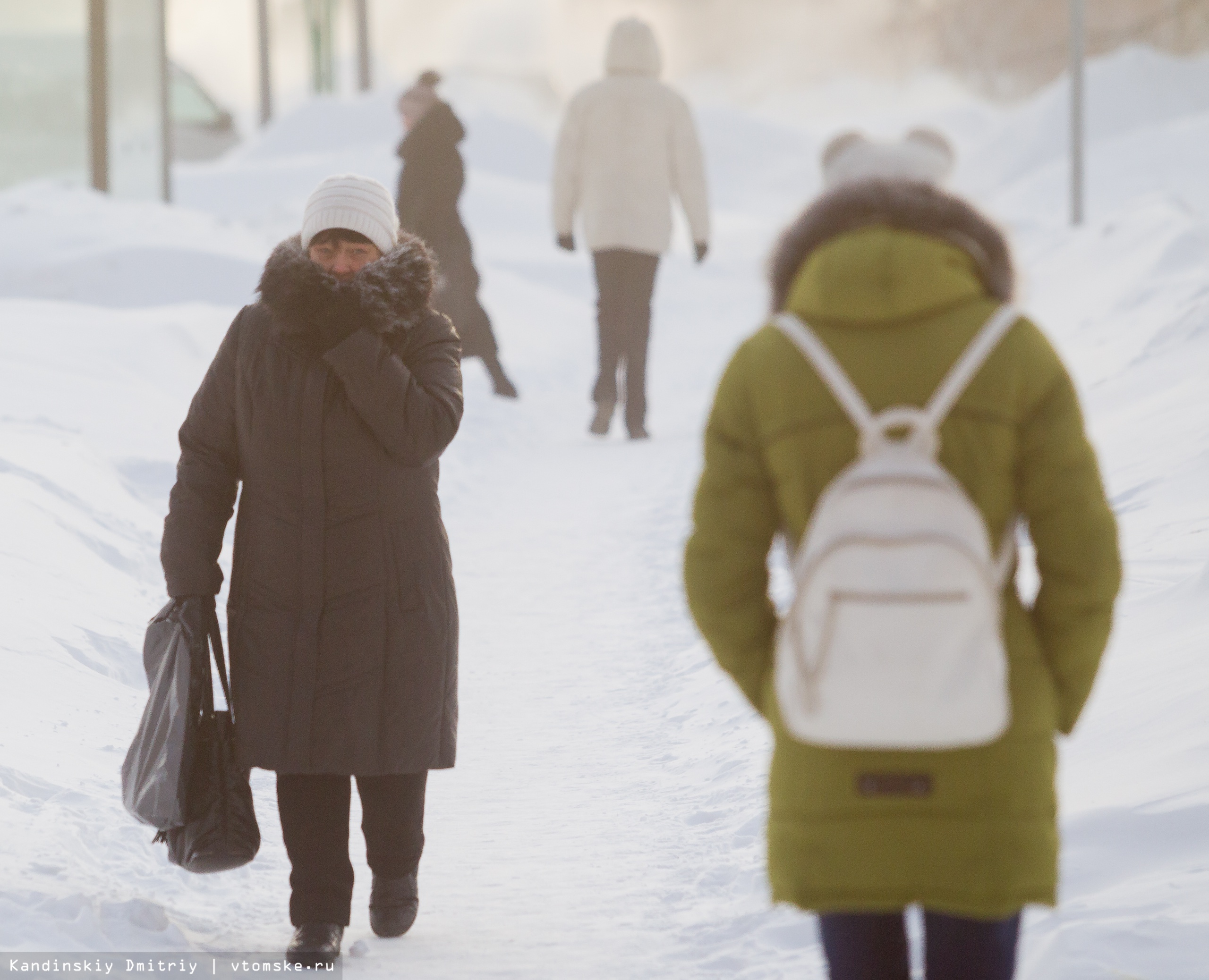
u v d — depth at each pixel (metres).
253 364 13.84
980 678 8.67
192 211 68.75
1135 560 22.62
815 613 8.79
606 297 45.09
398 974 13.47
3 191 69.38
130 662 22.36
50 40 70.62
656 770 20.06
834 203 9.70
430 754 13.98
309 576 13.73
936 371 9.13
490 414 47.16
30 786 16.89
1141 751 15.53
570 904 15.46
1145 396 34.00
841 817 9.00
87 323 42.53
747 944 13.94
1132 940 11.84
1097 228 66.94
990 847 8.90
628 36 43.97
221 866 13.67
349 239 14.32
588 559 31.89
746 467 9.46
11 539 23.97
